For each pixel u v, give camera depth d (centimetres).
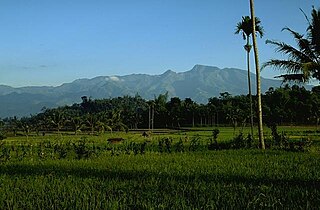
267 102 11919
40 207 1146
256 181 1517
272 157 2591
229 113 12656
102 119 11244
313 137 5762
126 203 1149
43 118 14350
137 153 3228
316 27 3134
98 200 1188
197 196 1208
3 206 1161
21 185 1512
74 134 10662
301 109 11019
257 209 1055
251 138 3834
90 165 2238
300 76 3228
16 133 10888
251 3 3422
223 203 1121
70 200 1191
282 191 1283
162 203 1123
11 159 2942
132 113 14100
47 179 1650
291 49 3241
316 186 1380
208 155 2850
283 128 10181
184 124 14088
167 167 2031
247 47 4409
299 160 2373
